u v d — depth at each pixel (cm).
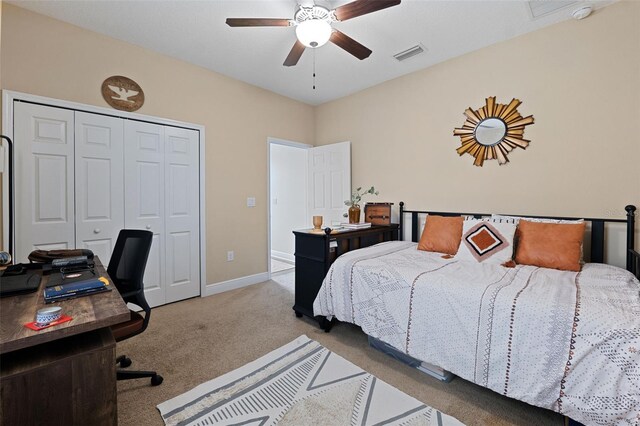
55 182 240
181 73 310
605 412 120
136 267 177
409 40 269
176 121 307
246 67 326
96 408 104
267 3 219
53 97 236
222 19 238
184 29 252
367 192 353
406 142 346
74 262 166
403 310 191
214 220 343
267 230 401
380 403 159
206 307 300
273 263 519
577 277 177
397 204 357
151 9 225
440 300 174
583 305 136
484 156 285
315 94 408
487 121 281
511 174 270
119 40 269
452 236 261
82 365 102
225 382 177
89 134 255
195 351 213
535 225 223
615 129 221
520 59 262
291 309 296
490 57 279
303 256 270
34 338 87
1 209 216
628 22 213
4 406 89
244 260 375
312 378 181
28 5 220
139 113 282
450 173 310
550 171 250
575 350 129
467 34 260
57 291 119
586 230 233
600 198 228
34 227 230
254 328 251
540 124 253
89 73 253
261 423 144
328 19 199
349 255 246
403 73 341
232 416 149
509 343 147
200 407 155
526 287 162
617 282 165
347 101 410
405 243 307
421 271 198
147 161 290
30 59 226
